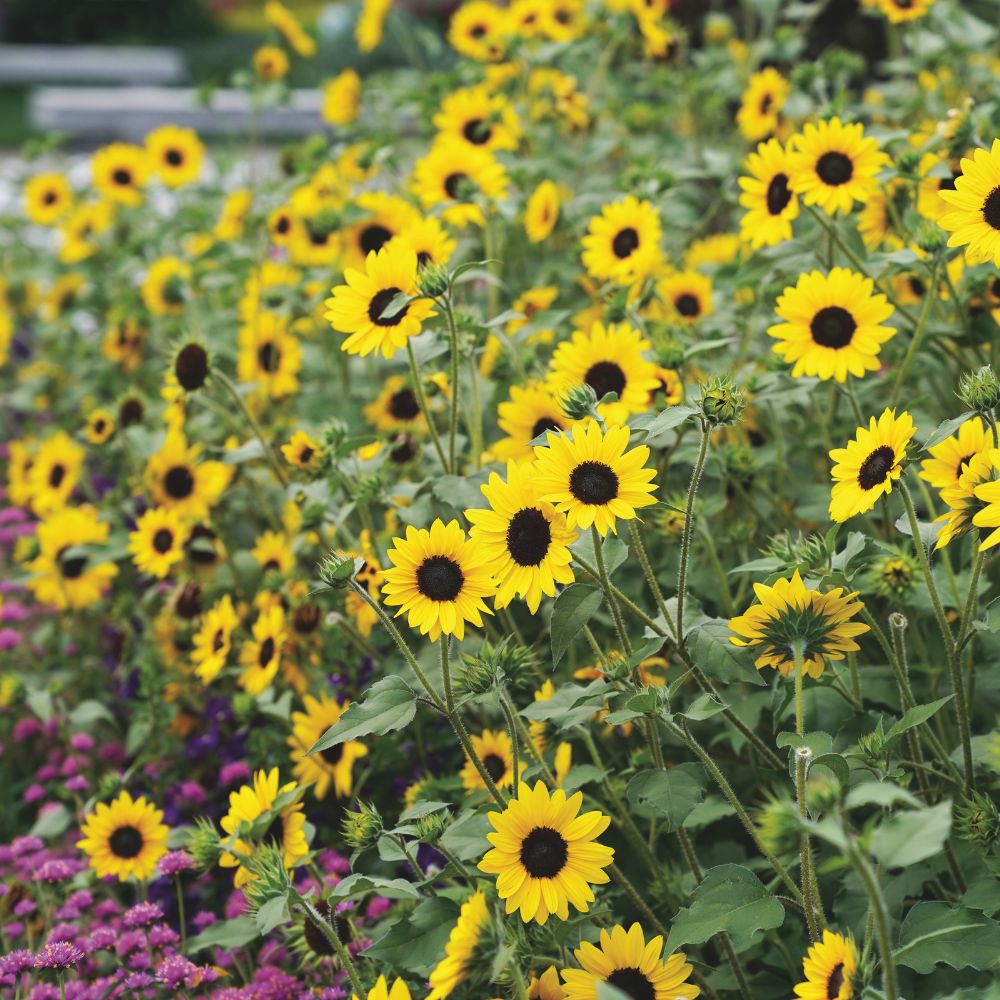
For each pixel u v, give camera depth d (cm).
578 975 236
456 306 360
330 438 346
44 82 1759
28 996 307
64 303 716
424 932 240
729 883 237
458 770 364
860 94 711
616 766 335
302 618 397
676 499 331
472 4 594
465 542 249
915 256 319
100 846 337
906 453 246
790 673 252
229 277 551
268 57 653
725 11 752
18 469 605
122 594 509
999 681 292
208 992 312
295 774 364
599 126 611
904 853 176
